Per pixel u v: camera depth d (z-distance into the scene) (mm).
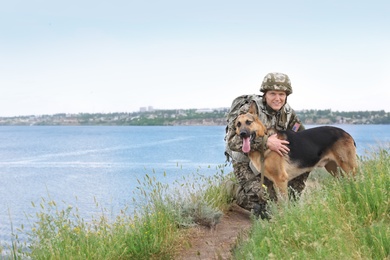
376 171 6859
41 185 34688
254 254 5148
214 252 6422
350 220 5625
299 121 7965
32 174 45000
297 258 4910
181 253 6492
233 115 7523
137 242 6605
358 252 4793
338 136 7641
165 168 44844
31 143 160000
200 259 6203
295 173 7410
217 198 8281
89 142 156000
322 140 7586
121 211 7555
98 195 24984
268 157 7211
